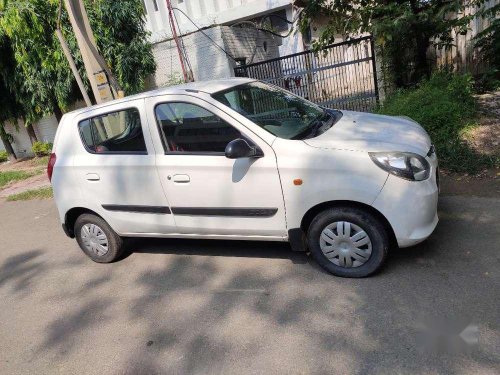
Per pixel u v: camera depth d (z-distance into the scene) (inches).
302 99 189.2
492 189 191.8
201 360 125.1
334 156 138.7
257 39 491.5
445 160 223.1
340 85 364.5
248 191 151.3
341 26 329.4
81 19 268.4
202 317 145.3
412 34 314.8
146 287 172.7
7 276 211.9
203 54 440.5
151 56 458.3
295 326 131.0
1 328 164.7
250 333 132.3
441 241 158.6
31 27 408.8
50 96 483.2
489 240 153.5
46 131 587.2
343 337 122.3
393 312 127.7
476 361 105.3
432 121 253.3
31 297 184.9
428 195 135.6
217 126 155.2
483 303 124.0
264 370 116.2
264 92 178.4
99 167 179.0
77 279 192.4
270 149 146.6
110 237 192.9
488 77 320.8
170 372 123.0
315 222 147.1
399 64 342.6
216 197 157.3
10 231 283.6
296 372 113.3
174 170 161.6
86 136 185.0
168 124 163.8
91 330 151.3
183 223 168.4
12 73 486.6
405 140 144.8
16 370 138.0
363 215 139.9
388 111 294.4
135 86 453.7
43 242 249.6
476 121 257.4
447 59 348.8
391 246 157.8
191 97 159.5
